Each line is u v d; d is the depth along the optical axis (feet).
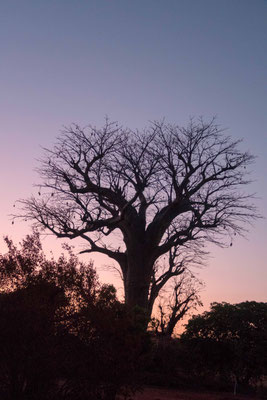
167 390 68.95
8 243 37.27
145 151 90.38
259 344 80.43
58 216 91.50
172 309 98.84
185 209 93.30
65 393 33.24
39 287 35.12
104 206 92.73
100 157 89.86
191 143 92.32
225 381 81.66
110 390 34.01
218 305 85.20
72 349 33.45
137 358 35.47
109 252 94.63
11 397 31.83
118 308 36.86
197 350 82.12
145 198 95.04
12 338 31.58
